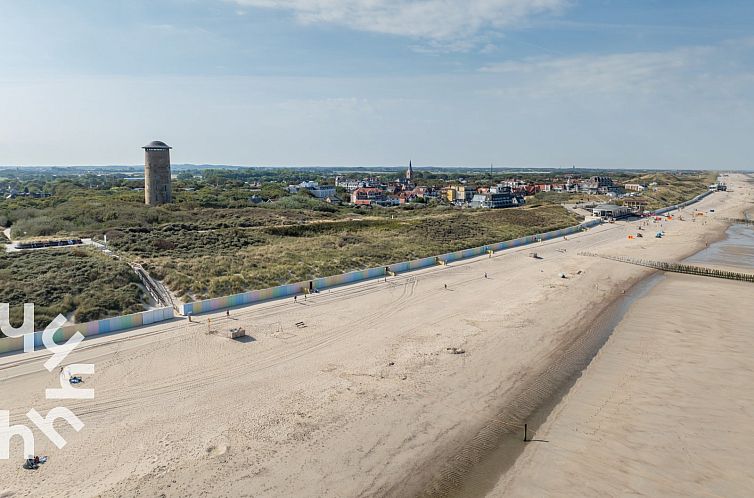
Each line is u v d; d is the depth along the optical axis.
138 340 34.25
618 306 46.19
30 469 20.17
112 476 19.94
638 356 33.66
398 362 31.83
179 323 37.94
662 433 24.09
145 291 43.50
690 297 49.56
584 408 26.45
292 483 19.83
